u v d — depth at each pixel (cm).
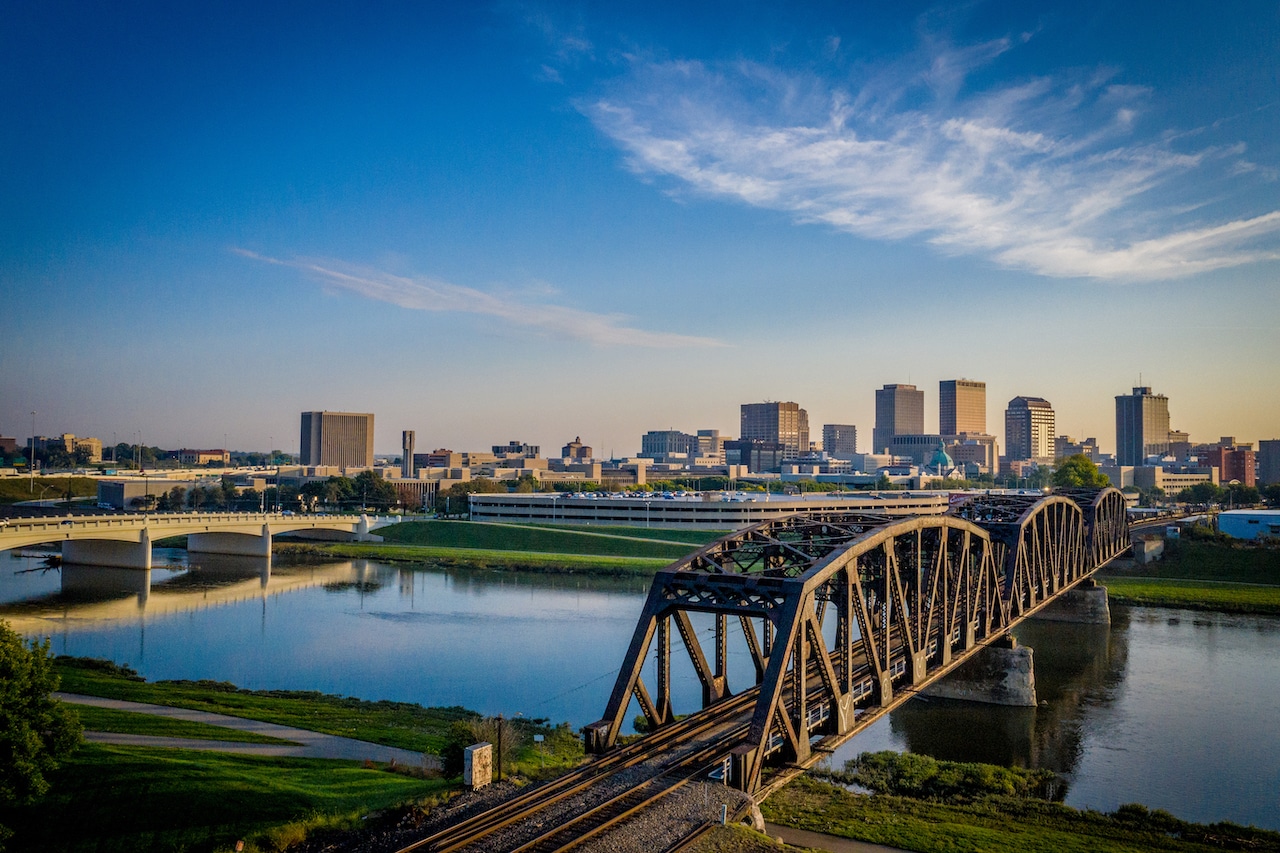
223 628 12594
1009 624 8556
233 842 4284
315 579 18062
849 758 7331
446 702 8681
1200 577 17750
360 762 5941
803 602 4841
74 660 9581
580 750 6762
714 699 5662
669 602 5216
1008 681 8994
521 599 15575
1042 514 10788
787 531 6181
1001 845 5466
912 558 6612
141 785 4894
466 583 17638
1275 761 7375
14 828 4434
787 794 6316
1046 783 6850
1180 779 6975
